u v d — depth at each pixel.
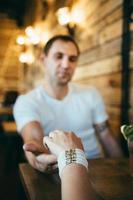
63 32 4.27
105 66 2.59
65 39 1.88
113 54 2.39
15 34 8.14
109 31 2.49
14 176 3.51
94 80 2.90
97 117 1.96
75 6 3.53
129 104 2.14
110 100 2.48
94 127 2.00
